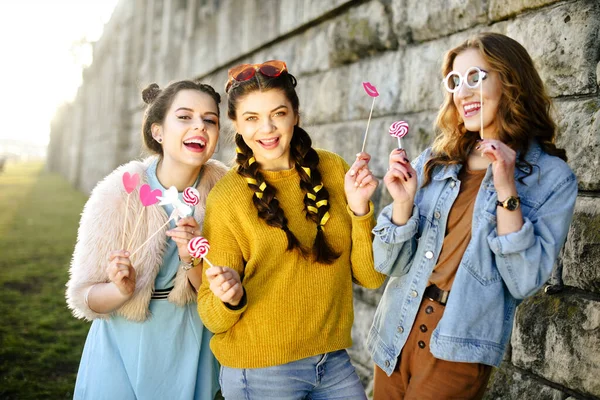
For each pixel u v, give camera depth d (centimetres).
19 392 391
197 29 912
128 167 227
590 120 235
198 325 225
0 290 677
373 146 390
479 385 186
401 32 360
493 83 183
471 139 196
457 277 180
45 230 1188
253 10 619
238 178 200
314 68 473
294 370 194
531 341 248
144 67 1308
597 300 228
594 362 223
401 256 198
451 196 193
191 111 220
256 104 190
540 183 178
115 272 199
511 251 167
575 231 237
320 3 449
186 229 199
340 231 201
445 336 178
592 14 236
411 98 353
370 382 365
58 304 621
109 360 219
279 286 192
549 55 252
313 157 202
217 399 380
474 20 298
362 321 391
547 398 239
